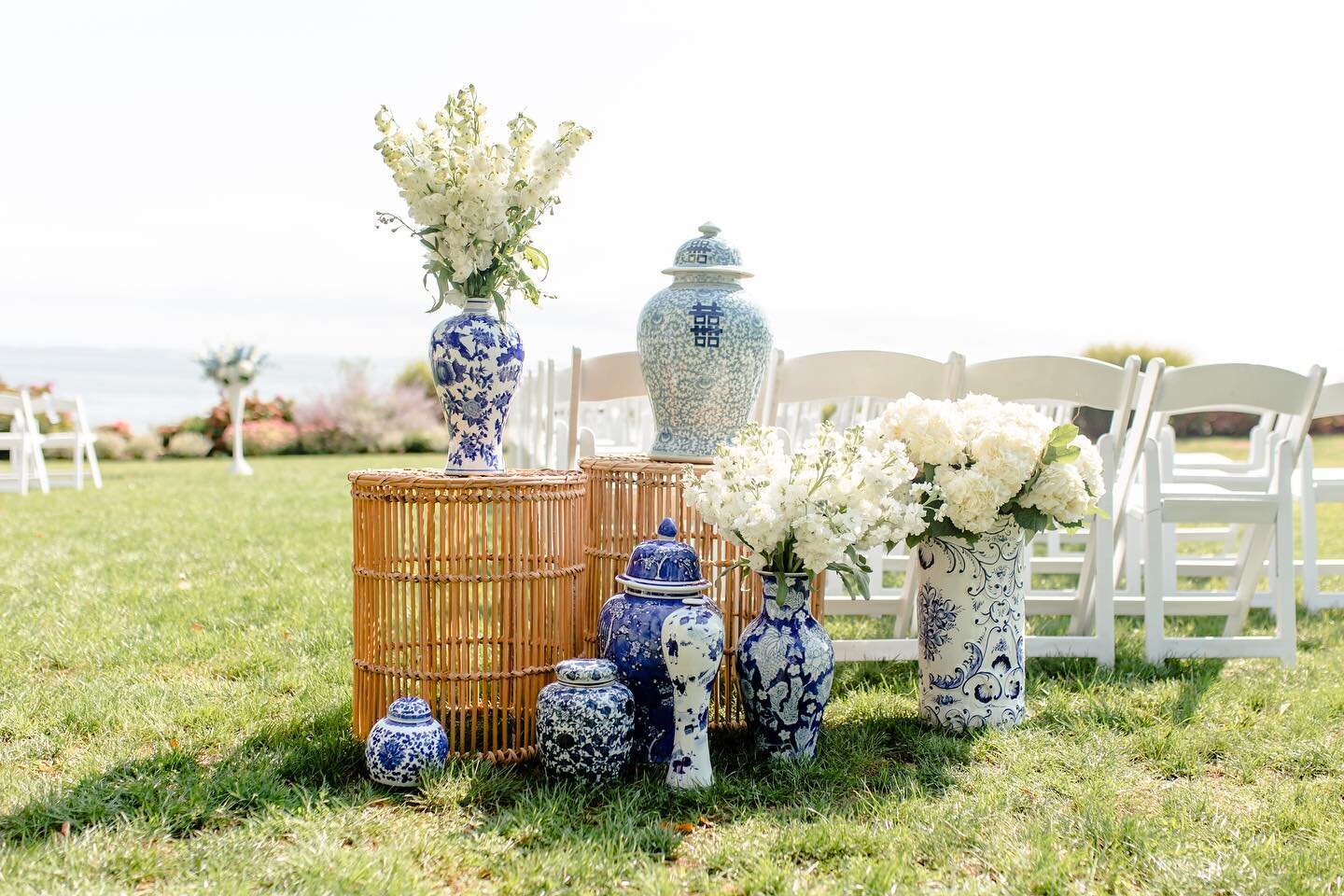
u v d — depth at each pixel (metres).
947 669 2.99
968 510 2.83
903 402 2.98
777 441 2.75
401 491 2.69
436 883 2.03
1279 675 3.53
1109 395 3.60
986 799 2.45
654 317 3.17
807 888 2.02
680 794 2.45
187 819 2.25
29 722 2.90
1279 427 4.60
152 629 4.01
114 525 7.02
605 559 3.05
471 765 2.55
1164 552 4.63
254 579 5.05
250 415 17.14
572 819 2.32
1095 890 2.02
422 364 18.27
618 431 7.22
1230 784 2.59
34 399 9.79
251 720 2.93
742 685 2.71
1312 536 4.62
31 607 4.39
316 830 2.21
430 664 2.68
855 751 2.77
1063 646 3.59
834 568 2.63
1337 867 2.11
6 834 2.18
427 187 2.73
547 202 2.89
